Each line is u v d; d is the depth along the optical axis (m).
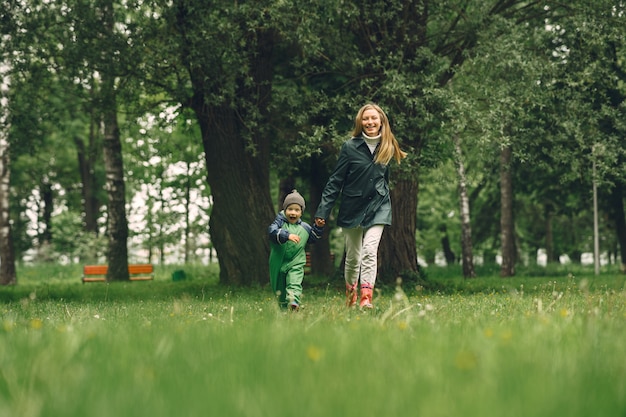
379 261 16.44
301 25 13.71
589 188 29.34
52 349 3.21
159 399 2.01
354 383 2.26
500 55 13.41
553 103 15.21
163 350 3.15
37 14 15.23
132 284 22.50
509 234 29.11
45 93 17.84
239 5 14.26
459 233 46.47
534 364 2.62
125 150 37.62
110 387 2.27
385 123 7.61
